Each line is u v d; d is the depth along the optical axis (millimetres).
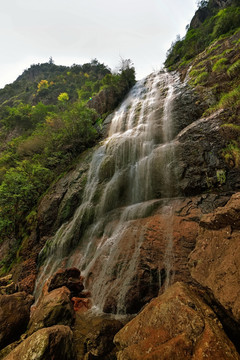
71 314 3502
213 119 6926
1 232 10828
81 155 12055
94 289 4684
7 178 11188
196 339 1711
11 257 9914
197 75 10867
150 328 2070
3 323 3184
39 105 26938
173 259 4117
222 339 1662
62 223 8914
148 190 7078
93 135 13586
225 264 2213
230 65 8914
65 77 56844
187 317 1896
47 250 8188
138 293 3812
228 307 1897
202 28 16953
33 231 9656
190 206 5324
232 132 5914
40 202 10602
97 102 18484
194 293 2416
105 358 2631
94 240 6703
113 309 3875
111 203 7730
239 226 2379
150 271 4047
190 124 8125
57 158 12750
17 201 10883
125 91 18625
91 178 9453
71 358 2531
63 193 9844
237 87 7332
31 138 15797
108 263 4938
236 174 5352
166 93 12477
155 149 7695
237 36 10406
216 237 2613
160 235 4750
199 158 6281
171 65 19641
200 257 2703
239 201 2477
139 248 4617
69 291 4215
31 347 2311
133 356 1913
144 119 11289
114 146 9766
